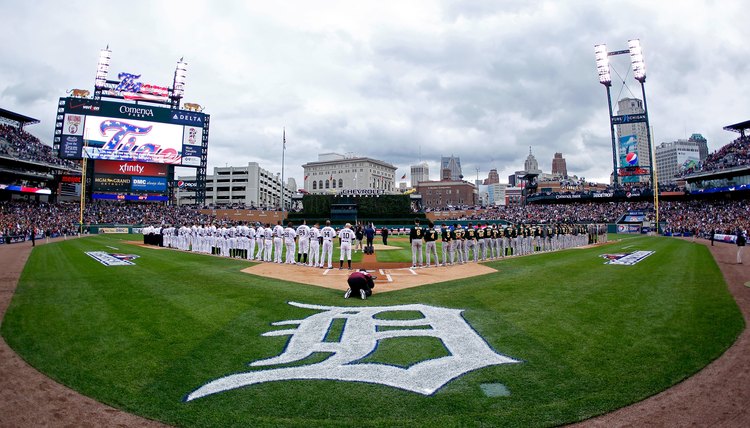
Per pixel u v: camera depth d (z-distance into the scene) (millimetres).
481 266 21984
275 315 10680
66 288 14453
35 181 70250
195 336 8891
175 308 11336
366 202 79438
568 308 11422
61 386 6465
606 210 81250
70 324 9812
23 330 9367
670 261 23828
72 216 65812
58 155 65438
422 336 8984
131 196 70875
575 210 84312
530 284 15398
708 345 8234
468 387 6418
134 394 6172
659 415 5523
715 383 6500
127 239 49594
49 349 8102
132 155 69938
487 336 8930
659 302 12164
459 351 8031
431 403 5891
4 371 7059
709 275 17859
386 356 7789
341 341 8664
